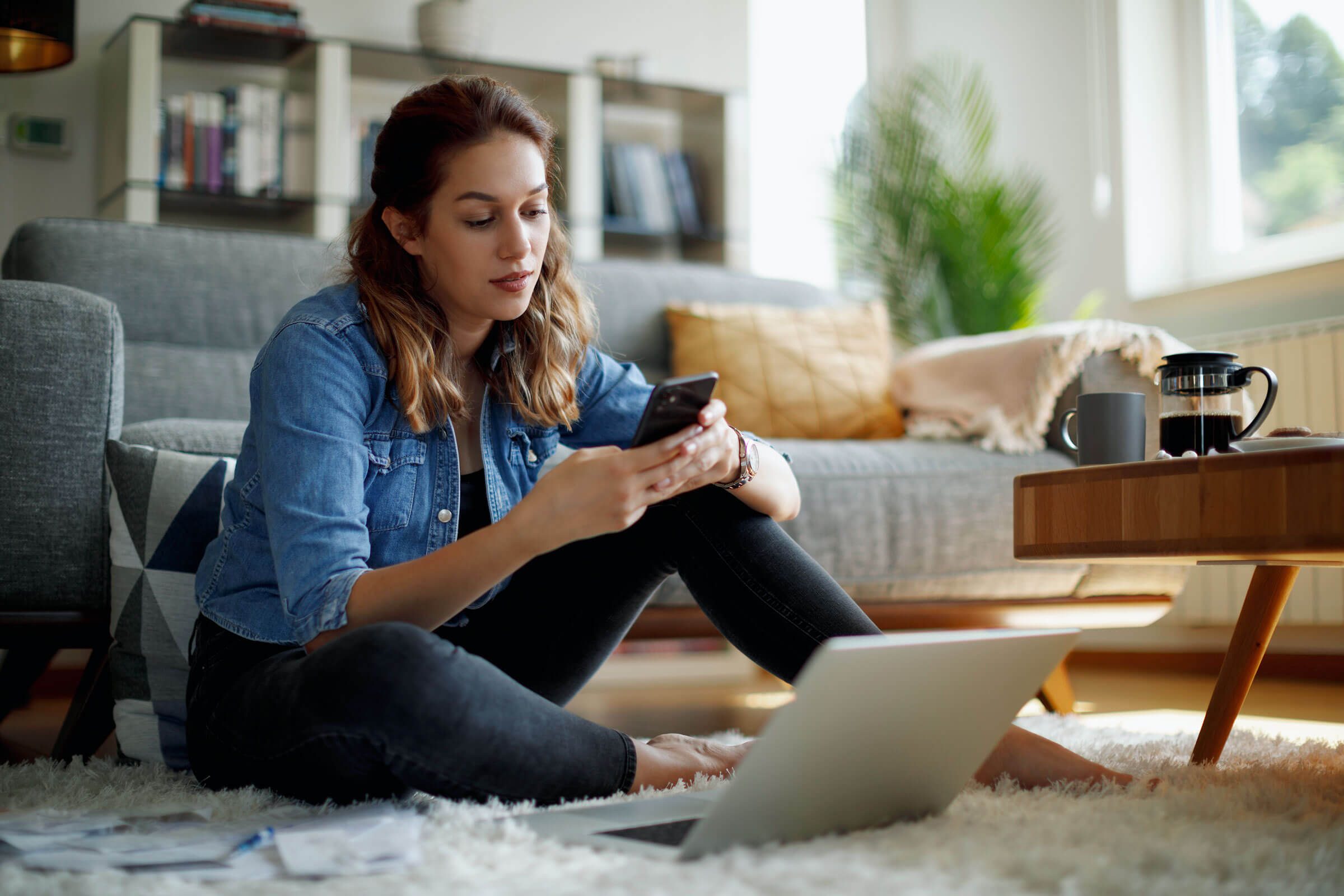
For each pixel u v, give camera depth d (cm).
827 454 212
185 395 224
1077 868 77
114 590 153
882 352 273
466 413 122
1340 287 278
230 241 242
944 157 384
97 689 156
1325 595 273
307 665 94
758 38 471
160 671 149
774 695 295
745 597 116
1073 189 359
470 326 121
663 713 245
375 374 114
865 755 85
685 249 449
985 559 212
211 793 114
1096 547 112
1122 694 263
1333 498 89
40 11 277
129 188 351
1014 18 384
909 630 211
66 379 162
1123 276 340
